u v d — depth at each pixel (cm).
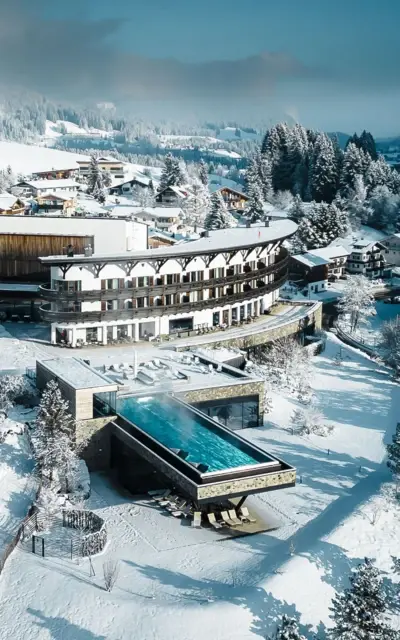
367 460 6172
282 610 4169
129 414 5966
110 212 16050
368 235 17050
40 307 8406
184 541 4859
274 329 8638
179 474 4950
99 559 4581
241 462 5178
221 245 8825
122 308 8056
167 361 7188
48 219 9156
